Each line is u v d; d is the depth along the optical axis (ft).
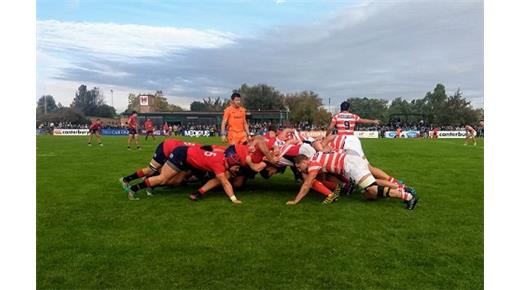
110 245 15.60
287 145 25.32
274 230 17.58
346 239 16.33
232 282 12.34
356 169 22.89
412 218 19.63
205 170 24.21
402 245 15.61
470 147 78.95
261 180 32.27
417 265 13.62
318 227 18.06
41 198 24.48
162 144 25.90
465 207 22.09
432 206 22.33
